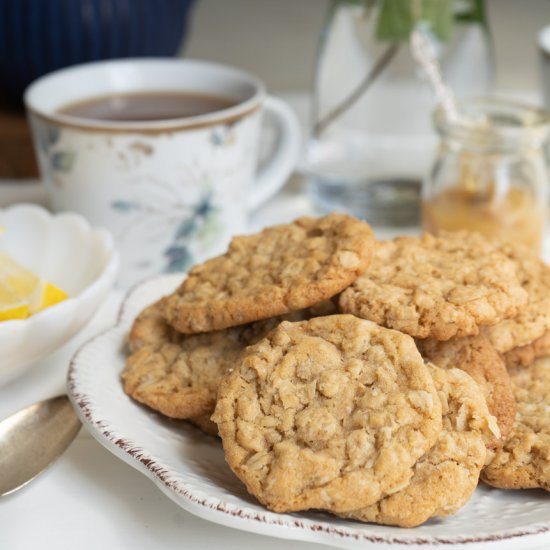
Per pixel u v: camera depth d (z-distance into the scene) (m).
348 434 0.50
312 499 0.49
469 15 0.70
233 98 0.69
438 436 0.50
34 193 0.75
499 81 0.91
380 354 0.52
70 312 0.56
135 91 0.70
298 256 0.56
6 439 0.55
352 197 0.73
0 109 0.78
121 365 0.56
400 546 0.48
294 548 0.51
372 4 0.69
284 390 0.51
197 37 0.91
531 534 0.49
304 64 0.92
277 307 0.54
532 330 0.55
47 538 0.51
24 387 0.58
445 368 0.54
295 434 0.50
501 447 0.52
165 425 0.54
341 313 0.54
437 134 0.67
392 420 0.50
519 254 0.58
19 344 0.55
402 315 0.53
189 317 0.55
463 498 0.50
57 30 0.74
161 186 0.64
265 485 0.50
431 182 0.68
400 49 0.70
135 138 0.63
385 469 0.49
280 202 0.75
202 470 0.52
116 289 0.66
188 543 0.51
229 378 0.52
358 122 0.71
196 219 0.66
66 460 0.55
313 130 0.73
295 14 0.90
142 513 0.52
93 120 0.66
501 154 0.66
